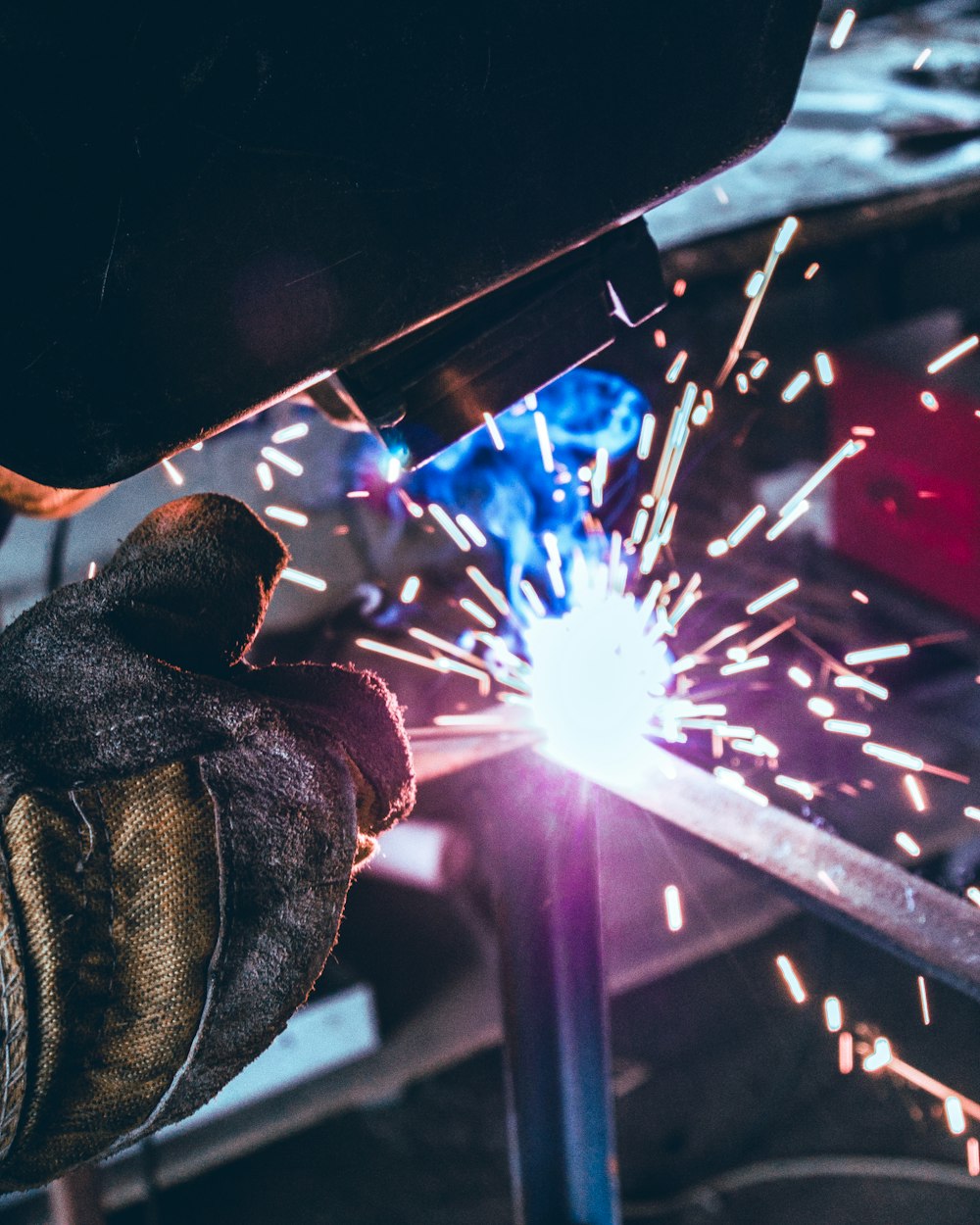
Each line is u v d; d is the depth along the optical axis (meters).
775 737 3.00
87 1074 0.77
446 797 3.16
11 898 0.73
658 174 0.76
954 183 2.90
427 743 1.26
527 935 1.35
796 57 0.76
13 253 0.63
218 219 0.66
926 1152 2.92
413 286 0.73
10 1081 0.74
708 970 3.48
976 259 4.19
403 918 3.26
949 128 3.17
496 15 0.68
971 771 3.06
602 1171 1.47
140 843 0.76
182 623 0.91
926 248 3.45
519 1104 1.43
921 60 3.35
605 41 0.71
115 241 0.64
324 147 0.67
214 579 0.94
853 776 3.05
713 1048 3.25
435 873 3.01
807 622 3.36
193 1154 2.72
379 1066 2.87
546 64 0.70
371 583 3.20
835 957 3.45
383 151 0.69
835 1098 3.09
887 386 3.23
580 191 0.75
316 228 0.69
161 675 0.82
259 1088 2.79
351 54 0.65
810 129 3.39
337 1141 3.14
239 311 0.69
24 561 3.02
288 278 0.69
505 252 0.74
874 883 1.09
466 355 0.86
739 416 3.79
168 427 0.70
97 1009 0.76
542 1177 1.47
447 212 0.72
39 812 0.74
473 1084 3.26
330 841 0.80
